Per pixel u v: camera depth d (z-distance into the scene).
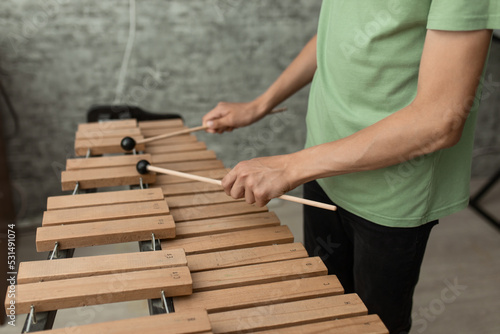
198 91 2.40
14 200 2.33
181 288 0.75
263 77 2.45
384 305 1.14
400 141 0.80
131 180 1.14
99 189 2.42
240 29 2.33
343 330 0.70
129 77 2.30
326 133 1.04
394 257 1.05
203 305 0.75
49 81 2.21
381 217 1.01
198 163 1.30
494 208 2.63
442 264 2.15
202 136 2.50
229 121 1.34
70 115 2.29
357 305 0.75
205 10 2.26
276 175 0.88
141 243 0.92
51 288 0.73
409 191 0.97
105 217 0.94
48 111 2.25
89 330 0.64
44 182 2.36
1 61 2.12
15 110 2.21
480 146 2.85
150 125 1.59
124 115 1.76
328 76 1.02
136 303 1.87
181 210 1.03
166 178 1.20
